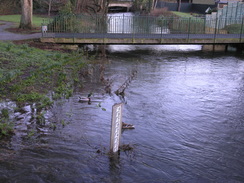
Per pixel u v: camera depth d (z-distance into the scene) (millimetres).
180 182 5402
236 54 19984
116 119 5973
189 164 6027
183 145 6840
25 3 22297
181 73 13914
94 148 6359
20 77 10891
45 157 5891
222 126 8047
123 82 11797
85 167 5645
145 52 19812
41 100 8719
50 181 5176
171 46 23000
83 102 9156
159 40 18734
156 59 17391
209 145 6922
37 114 7914
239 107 9547
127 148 6410
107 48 20969
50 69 11961
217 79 13031
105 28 20484
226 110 9242
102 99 9570
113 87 11023
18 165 5547
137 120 8094
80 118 7906
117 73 13320
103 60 16031
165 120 8219
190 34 20641
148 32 21297
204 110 9164
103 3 27281
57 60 14234
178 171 5746
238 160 6309
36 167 5535
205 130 7738
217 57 18719
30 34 20453
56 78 11375
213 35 20703
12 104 8453
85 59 15430
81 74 12414
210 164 6086
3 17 32562
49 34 18562
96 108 8719
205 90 11281
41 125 7312
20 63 12688
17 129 6996
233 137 7410
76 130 7172
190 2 55094
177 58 17969
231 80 12938
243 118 8648
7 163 5582
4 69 11453
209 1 50750
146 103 9492
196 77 13250
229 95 10773
